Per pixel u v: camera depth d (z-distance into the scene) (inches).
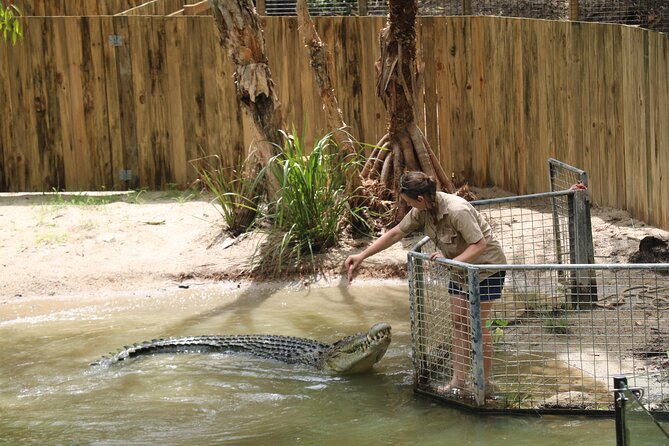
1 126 633.0
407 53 543.2
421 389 347.9
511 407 325.7
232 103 621.0
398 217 539.8
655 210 502.3
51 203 612.4
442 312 349.1
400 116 550.9
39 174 637.3
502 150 610.9
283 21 610.9
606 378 344.5
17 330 444.1
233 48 538.6
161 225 568.4
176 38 619.5
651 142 499.5
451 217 328.5
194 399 353.1
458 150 623.5
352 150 554.6
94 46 623.5
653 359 357.4
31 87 628.7
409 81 546.6
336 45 611.2
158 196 623.2
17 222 577.6
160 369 387.2
